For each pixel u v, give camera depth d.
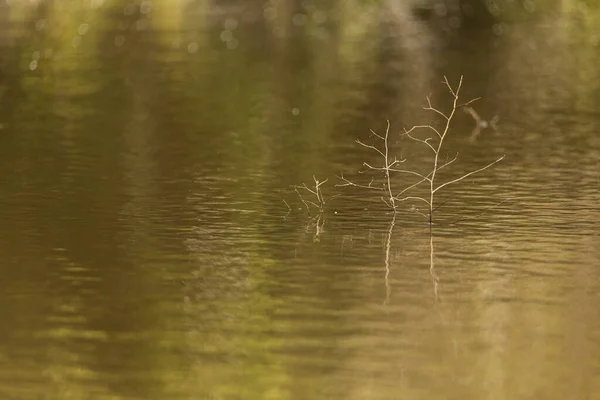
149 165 21.50
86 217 17.45
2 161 21.70
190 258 15.38
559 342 12.38
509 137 24.83
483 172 20.98
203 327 12.82
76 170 20.92
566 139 24.58
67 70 35.62
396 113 28.38
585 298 13.78
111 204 18.31
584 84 33.22
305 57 40.16
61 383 11.27
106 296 13.85
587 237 16.41
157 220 17.38
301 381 11.34
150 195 19.00
